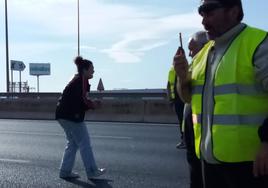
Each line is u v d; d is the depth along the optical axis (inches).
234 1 139.9
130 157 441.4
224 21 140.6
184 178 348.8
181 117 453.4
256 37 134.7
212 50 144.6
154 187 322.0
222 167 138.1
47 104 984.9
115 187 323.0
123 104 872.3
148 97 879.1
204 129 143.2
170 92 444.5
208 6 140.6
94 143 534.0
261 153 128.4
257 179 134.3
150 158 434.6
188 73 154.4
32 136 617.3
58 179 350.0
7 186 328.5
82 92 343.3
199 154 145.6
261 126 129.4
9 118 1008.9
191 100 155.7
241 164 134.3
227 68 136.4
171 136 592.4
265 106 134.3
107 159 431.5
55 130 692.1
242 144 133.3
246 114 133.6
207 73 143.9
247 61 133.5
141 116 850.8
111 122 836.0
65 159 354.3
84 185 330.0
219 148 135.3
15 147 515.2
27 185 331.6
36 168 392.8
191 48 232.4
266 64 130.6
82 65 346.6
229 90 135.2
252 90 134.0
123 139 567.5
